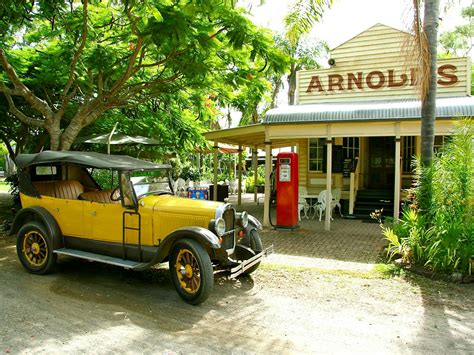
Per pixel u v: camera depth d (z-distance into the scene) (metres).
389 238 7.14
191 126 14.05
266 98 11.19
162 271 6.63
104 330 4.32
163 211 5.56
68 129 9.29
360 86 13.38
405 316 4.83
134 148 14.35
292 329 4.43
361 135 10.29
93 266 6.91
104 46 9.14
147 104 13.48
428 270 6.33
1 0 7.02
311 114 10.51
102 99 9.15
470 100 10.34
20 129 13.48
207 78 9.98
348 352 3.91
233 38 7.36
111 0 6.65
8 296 5.34
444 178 6.77
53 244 6.19
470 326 4.55
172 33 6.58
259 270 6.70
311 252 8.06
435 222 6.57
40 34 10.89
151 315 4.79
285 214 10.44
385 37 12.98
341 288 5.82
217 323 4.57
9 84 10.52
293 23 8.22
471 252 6.08
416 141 13.98
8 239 8.83
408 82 12.74
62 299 5.28
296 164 10.56
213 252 5.27
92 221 6.06
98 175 7.86
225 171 27.88
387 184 14.85
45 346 3.92
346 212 14.02
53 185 6.96
